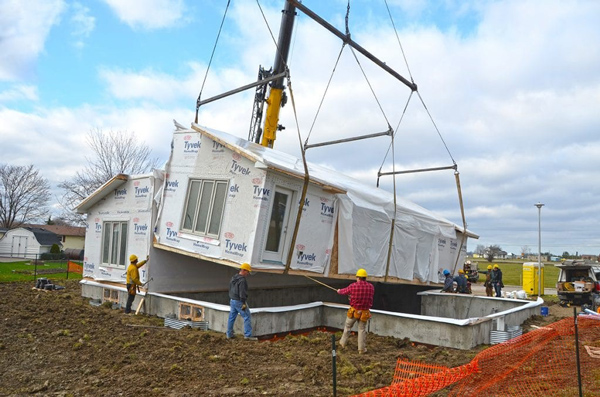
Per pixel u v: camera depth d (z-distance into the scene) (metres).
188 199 13.13
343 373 7.62
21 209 71.06
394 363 8.66
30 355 8.43
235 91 12.64
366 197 14.28
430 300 17.47
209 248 12.19
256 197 11.31
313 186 12.40
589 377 7.51
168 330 10.96
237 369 7.79
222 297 15.97
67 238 61.62
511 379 7.42
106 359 8.25
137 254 14.54
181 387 6.84
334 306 12.56
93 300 15.98
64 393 6.55
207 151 12.84
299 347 9.61
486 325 11.29
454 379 6.66
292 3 11.07
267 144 18.30
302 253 12.20
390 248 15.01
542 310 16.19
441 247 18.22
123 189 15.61
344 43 12.66
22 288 19.11
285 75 11.39
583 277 20.81
